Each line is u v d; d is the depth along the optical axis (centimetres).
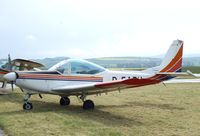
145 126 679
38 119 741
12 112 855
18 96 1338
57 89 924
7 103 1070
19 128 636
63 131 616
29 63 1599
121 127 663
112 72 1017
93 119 758
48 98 1238
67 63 962
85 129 637
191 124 709
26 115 798
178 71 1155
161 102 1112
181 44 1157
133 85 835
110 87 862
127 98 1248
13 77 899
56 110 908
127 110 918
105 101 1145
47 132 605
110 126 671
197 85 2033
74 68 964
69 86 927
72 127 655
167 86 1933
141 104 1060
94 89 888
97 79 985
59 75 945
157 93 1454
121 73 1031
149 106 1007
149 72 1101
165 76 1106
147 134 604
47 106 1000
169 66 1137
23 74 911
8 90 1638
